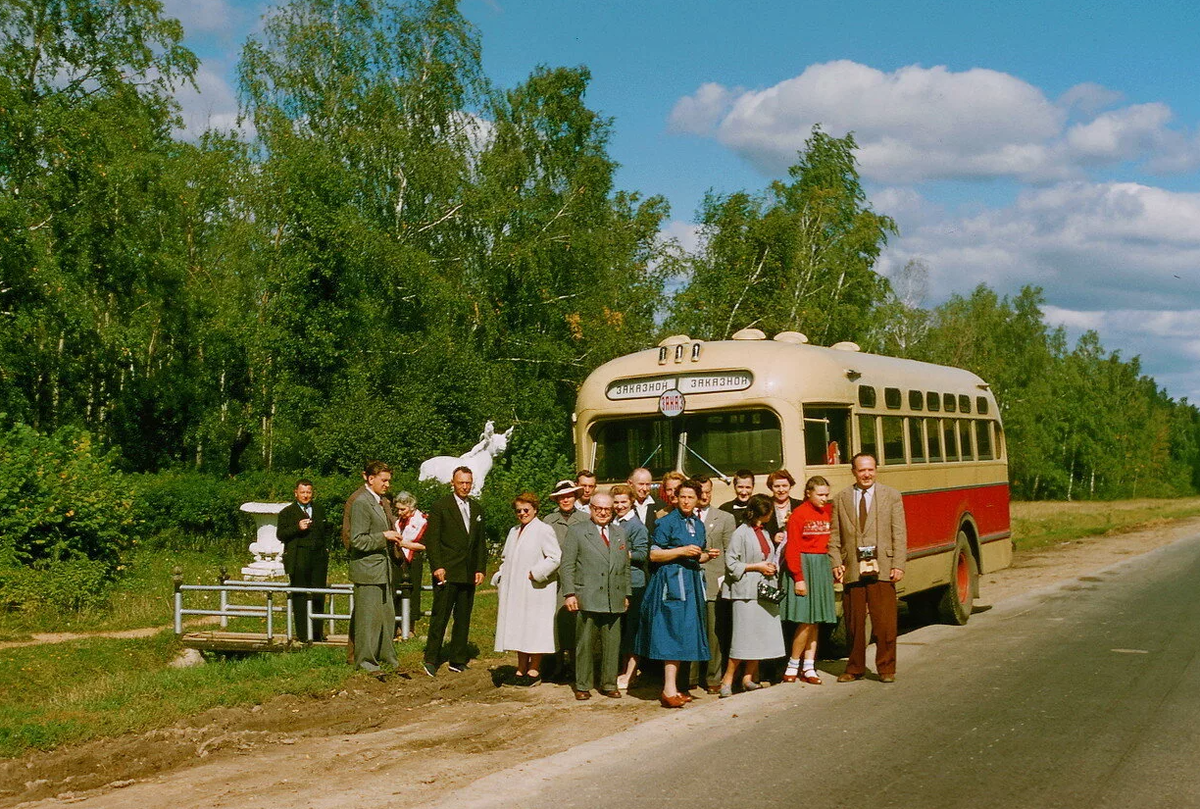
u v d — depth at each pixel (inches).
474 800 261.4
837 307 1793.8
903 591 522.6
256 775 294.8
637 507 422.9
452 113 1524.4
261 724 365.7
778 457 457.7
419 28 1496.1
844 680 408.8
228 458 1632.6
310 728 362.6
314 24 1464.1
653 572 390.9
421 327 1439.5
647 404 485.4
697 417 477.1
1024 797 256.2
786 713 353.7
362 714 383.9
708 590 409.1
